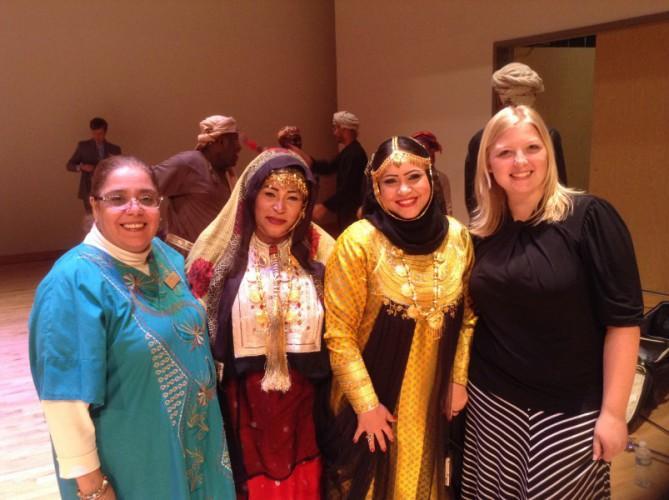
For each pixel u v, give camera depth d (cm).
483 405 189
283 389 185
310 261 201
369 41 840
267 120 1002
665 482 255
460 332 196
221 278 191
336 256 185
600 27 534
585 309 167
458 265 188
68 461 146
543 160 168
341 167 505
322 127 1053
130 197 154
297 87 1020
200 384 168
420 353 188
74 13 829
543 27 588
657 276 528
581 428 171
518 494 182
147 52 887
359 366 184
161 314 162
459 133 710
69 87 841
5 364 441
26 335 507
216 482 177
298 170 191
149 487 159
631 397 272
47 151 838
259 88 986
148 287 162
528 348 174
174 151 928
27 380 412
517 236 175
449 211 411
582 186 682
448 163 732
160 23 891
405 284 182
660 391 289
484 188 180
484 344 189
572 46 646
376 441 194
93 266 153
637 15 505
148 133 905
